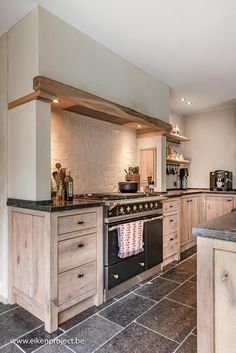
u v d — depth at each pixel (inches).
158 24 86.7
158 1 75.4
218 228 43.1
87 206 80.7
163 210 125.4
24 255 79.7
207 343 44.0
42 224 72.8
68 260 75.2
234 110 187.0
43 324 73.0
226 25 87.3
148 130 144.3
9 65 89.4
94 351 61.9
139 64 117.3
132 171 141.9
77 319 76.2
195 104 179.6
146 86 126.3
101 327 72.1
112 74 105.4
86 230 81.2
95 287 84.1
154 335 68.5
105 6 77.7
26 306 80.5
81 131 114.4
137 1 75.3
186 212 156.3
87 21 85.4
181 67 120.6
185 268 123.2
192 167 205.3
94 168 120.9
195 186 203.6
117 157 134.8
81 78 91.3
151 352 61.7
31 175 78.5
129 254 95.7
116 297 91.4
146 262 107.6
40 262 73.4
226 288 42.3
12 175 86.9
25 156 81.0
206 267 44.2
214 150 195.6
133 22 85.8
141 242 102.8
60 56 84.0
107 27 88.8
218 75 129.8
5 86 90.1
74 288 76.8
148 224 109.6
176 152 196.9
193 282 105.4
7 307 82.6
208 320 44.0
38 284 74.2
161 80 136.4
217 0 74.7
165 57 110.8
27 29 81.4
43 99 78.5
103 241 88.2
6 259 86.5
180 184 198.4
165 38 95.7
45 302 71.0
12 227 84.8
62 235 73.4
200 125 202.1
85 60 93.0
